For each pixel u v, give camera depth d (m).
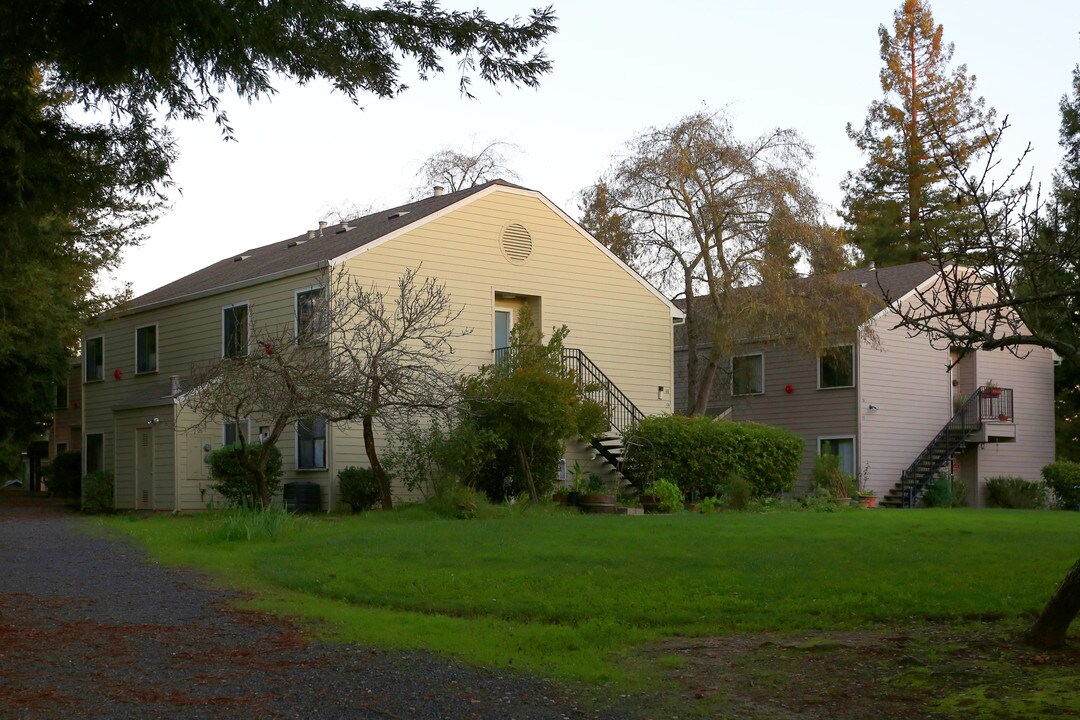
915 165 49.59
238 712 7.17
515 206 28.34
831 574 12.72
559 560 14.10
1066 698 7.40
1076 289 8.34
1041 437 39.16
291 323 25.80
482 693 7.82
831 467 29.56
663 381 30.97
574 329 29.22
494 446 24.11
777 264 30.28
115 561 15.23
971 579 12.30
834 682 8.16
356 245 25.36
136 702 7.37
